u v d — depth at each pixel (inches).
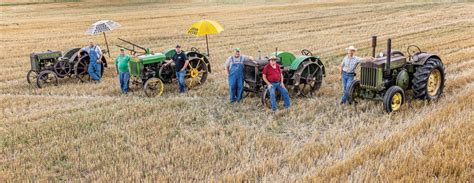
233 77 474.9
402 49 756.6
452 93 465.4
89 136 383.6
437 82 447.5
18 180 303.4
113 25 669.3
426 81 423.2
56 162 334.0
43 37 1140.5
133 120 427.5
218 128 393.4
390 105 404.2
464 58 632.4
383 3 1694.1
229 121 420.2
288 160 315.6
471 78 512.4
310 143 346.3
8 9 2030.0
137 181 292.7
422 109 412.2
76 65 609.9
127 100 507.2
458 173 277.7
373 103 439.8
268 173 296.4
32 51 928.3
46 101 521.0
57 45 1004.6
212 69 669.9
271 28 1151.6
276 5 1883.6
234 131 380.2
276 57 467.5
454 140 318.3
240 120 421.4
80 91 565.6
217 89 546.3
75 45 999.6
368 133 355.6
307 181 277.0
